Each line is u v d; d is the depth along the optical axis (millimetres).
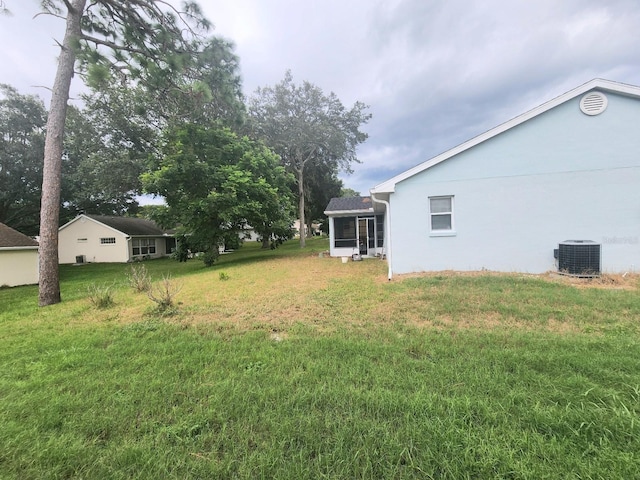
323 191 26188
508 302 4676
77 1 7551
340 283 7164
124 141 19281
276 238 18016
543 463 1532
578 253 6273
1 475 1629
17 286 12648
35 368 3031
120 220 25781
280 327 4105
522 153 7176
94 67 7457
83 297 7820
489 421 1877
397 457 1636
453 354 2934
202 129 13266
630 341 3027
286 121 21312
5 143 17703
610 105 6578
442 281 6434
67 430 1981
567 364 2578
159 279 10344
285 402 2195
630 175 6516
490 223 7465
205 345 3500
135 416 2115
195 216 13312
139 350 3445
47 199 7305
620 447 1617
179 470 1621
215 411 2113
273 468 1596
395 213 8031
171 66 8547
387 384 2404
